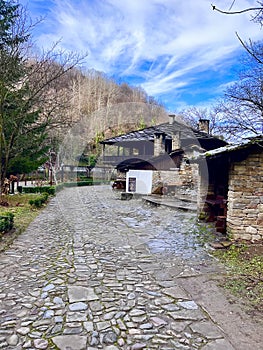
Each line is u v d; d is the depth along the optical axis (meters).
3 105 9.74
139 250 4.89
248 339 2.29
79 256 4.48
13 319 2.54
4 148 10.35
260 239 5.00
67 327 2.42
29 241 5.40
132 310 2.73
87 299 2.95
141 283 3.42
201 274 3.73
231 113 6.25
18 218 7.55
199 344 2.21
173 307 2.81
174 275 3.70
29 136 11.46
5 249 4.80
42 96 11.22
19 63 10.26
